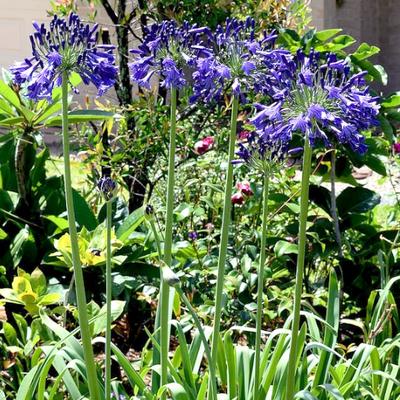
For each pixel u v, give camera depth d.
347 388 2.58
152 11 5.03
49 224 3.99
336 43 4.11
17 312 3.81
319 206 4.10
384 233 4.09
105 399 2.46
